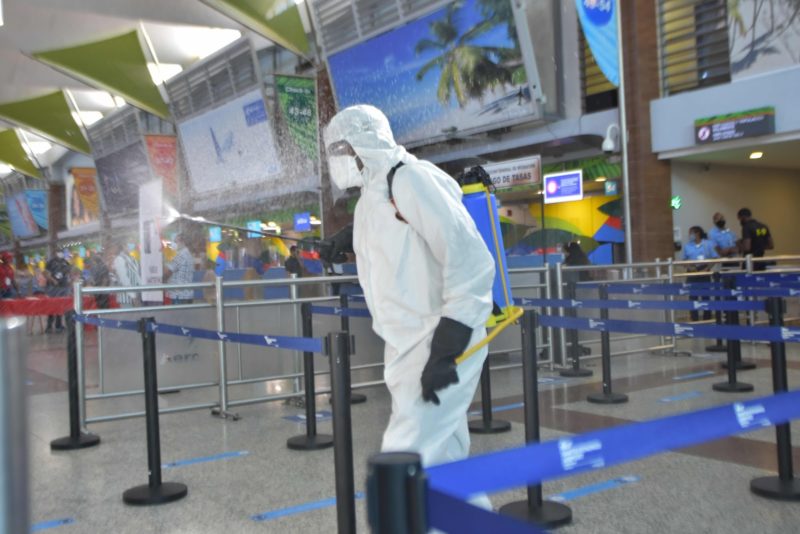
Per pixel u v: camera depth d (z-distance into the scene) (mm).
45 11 12609
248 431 5508
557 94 14430
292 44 15242
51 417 6305
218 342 6406
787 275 7879
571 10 14227
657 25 13508
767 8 11797
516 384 7086
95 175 15023
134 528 3473
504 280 2707
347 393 2582
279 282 6402
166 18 13547
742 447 4531
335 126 2396
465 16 13797
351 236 3480
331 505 3721
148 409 3959
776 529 3217
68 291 13266
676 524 3299
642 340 8969
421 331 2277
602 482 3928
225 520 3541
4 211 15000
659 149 13406
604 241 14289
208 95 14711
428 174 2291
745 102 12172
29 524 1004
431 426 2234
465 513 962
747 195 15219
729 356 6469
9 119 14758
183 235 9875
